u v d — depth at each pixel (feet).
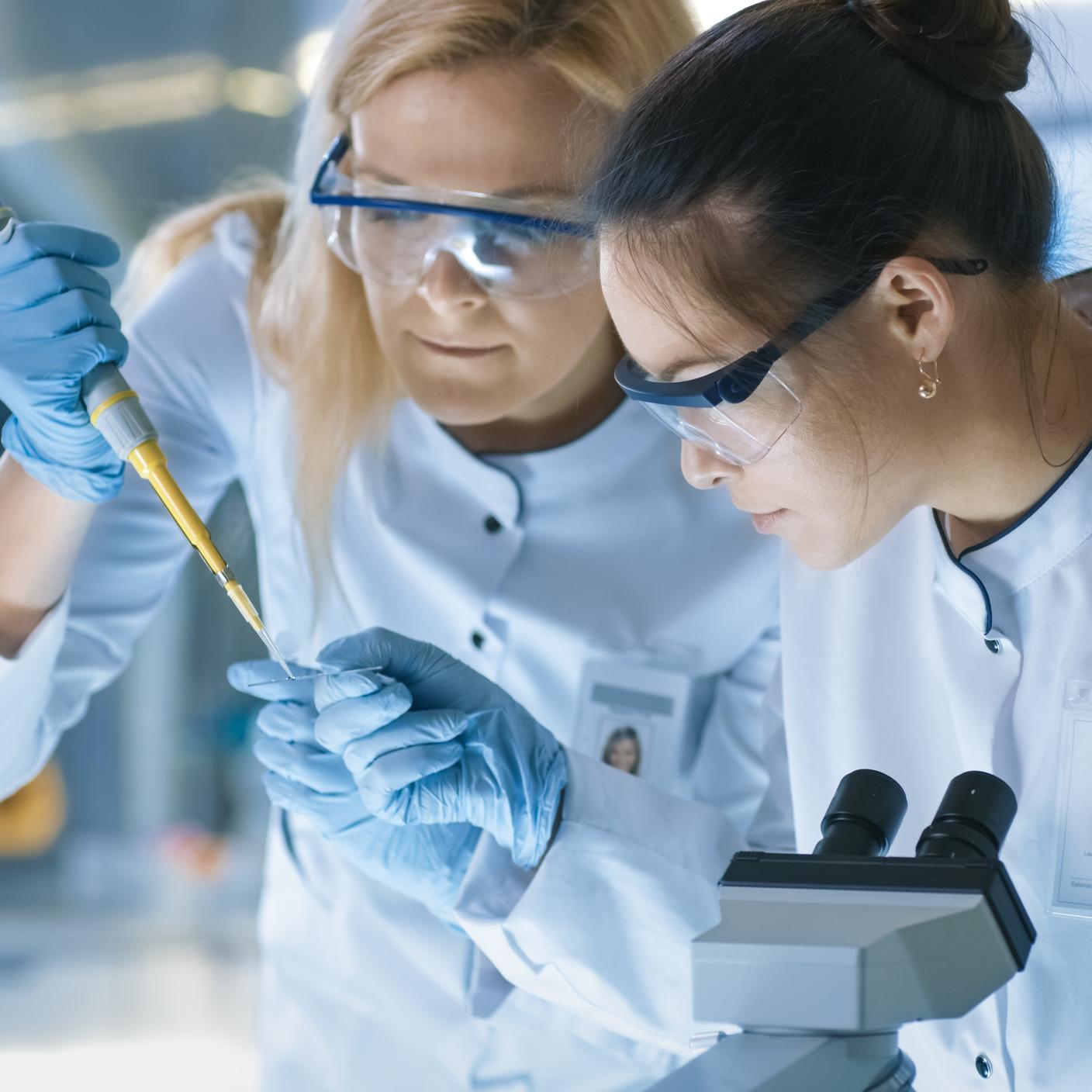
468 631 6.09
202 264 6.57
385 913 6.07
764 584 6.14
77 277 4.94
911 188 3.95
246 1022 16.74
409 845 5.12
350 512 6.27
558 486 6.11
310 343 6.10
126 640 6.20
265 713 5.03
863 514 4.14
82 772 20.76
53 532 5.21
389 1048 6.08
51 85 18.21
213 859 20.76
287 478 6.28
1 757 5.49
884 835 3.52
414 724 4.58
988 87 4.12
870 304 3.95
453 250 5.03
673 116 4.01
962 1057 4.62
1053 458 4.41
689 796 6.29
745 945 3.00
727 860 5.31
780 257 3.87
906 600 5.04
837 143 3.91
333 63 5.45
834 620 5.26
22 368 4.75
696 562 6.11
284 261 6.10
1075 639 4.45
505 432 6.13
